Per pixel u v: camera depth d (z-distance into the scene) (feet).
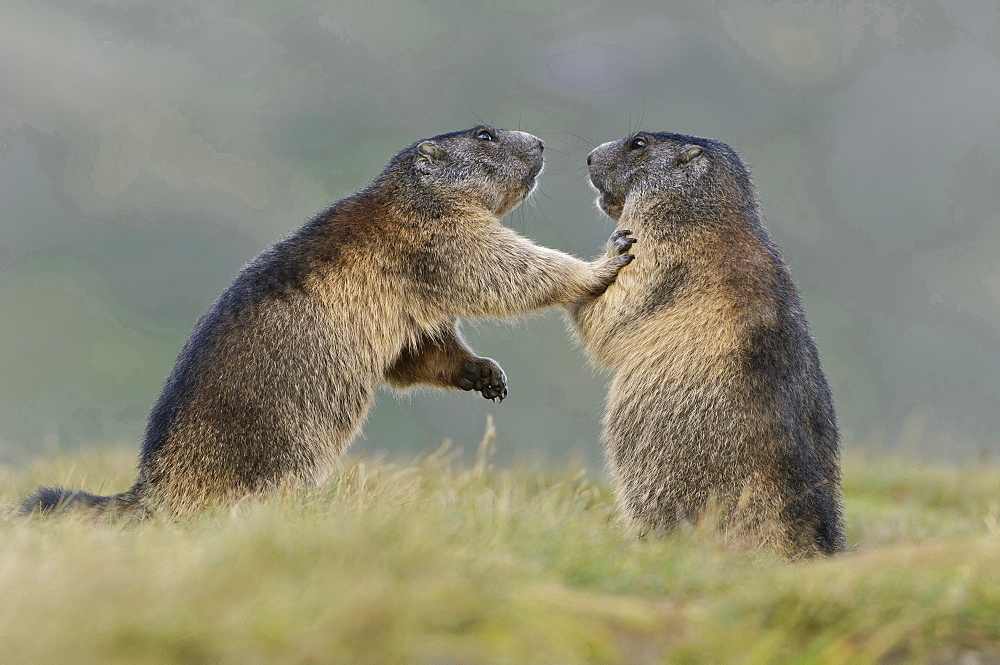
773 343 34.37
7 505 34.86
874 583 23.09
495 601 21.34
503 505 29.30
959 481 51.80
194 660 18.97
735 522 32.42
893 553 25.72
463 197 40.11
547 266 38.78
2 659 18.71
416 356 40.83
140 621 19.21
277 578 21.40
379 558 22.45
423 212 39.14
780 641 21.48
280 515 26.55
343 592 20.52
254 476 34.04
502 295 38.78
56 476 42.96
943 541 27.76
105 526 30.89
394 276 38.24
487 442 42.55
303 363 35.29
